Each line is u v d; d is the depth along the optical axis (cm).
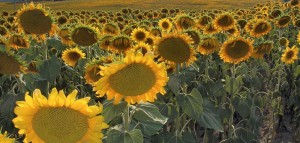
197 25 955
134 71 279
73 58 693
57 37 603
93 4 6000
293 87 886
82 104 223
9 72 484
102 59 482
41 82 538
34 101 221
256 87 646
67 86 736
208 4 5431
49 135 225
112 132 316
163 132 494
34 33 530
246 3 5503
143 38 806
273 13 1504
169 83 441
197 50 636
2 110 514
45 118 224
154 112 321
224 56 575
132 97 285
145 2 6050
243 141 597
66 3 6384
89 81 487
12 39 594
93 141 228
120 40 667
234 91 582
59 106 224
